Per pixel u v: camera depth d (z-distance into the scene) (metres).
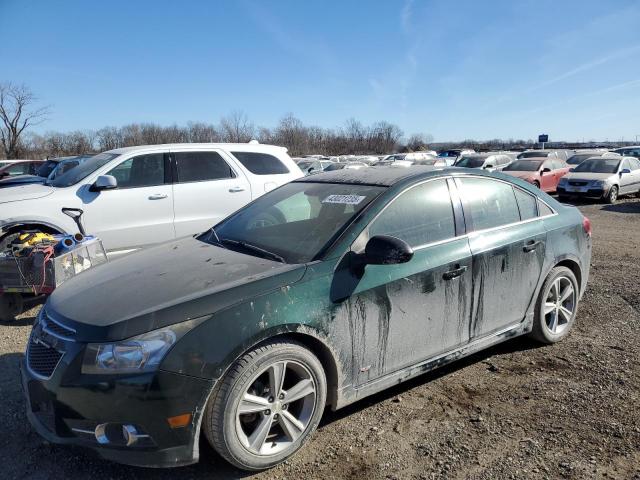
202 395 2.49
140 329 2.47
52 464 2.82
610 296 5.63
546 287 4.18
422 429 3.12
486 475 2.68
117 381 2.40
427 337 3.38
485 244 3.69
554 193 18.66
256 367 2.62
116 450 2.46
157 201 6.46
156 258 3.43
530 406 3.36
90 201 6.08
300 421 2.87
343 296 2.95
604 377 3.73
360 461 2.82
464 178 3.84
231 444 2.58
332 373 2.98
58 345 2.59
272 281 2.79
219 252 3.40
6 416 3.29
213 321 2.56
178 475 2.72
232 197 6.97
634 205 15.68
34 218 5.70
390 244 2.89
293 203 3.80
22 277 4.73
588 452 2.85
